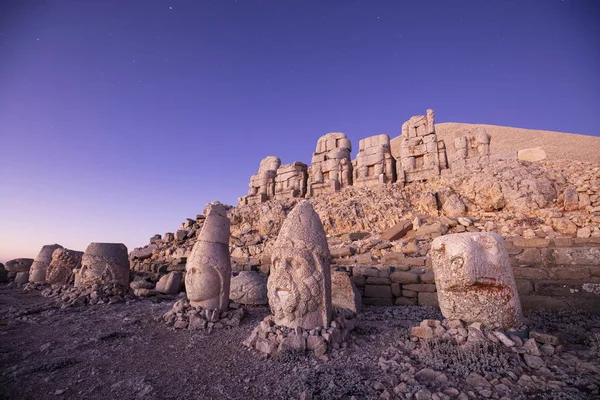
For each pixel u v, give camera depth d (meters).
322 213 12.27
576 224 7.86
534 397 2.78
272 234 13.76
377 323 5.70
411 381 3.12
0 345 4.79
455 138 13.26
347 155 16.08
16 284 12.73
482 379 3.06
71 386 3.36
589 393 2.77
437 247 4.44
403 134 14.45
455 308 4.18
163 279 10.43
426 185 12.71
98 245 8.82
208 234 6.30
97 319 6.48
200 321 5.61
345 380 3.22
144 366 3.91
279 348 4.05
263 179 18.11
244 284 7.71
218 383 3.36
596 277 5.95
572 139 41.56
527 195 9.52
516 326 3.91
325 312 4.45
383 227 11.11
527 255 6.96
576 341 4.17
